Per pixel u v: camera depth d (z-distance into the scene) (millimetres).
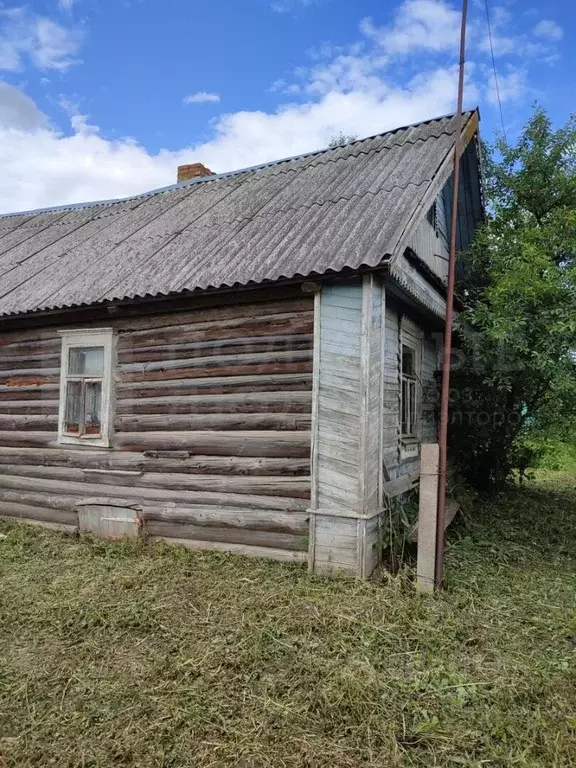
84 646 3676
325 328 4992
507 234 8070
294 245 5621
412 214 5414
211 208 8078
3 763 2607
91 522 6383
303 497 5184
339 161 8062
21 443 7059
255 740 2725
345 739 2748
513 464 8727
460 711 2969
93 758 2629
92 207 11398
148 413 6109
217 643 3658
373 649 3586
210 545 5645
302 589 4508
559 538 6453
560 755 2654
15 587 4734
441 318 7352
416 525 5281
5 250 9508
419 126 8156
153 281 5988
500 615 4125
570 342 6617
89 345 6566
